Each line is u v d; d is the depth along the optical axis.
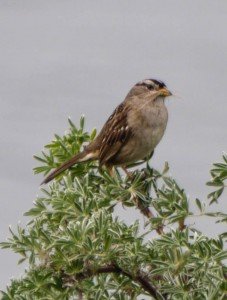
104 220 8.77
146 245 8.77
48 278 8.83
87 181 10.54
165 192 9.45
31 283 8.78
